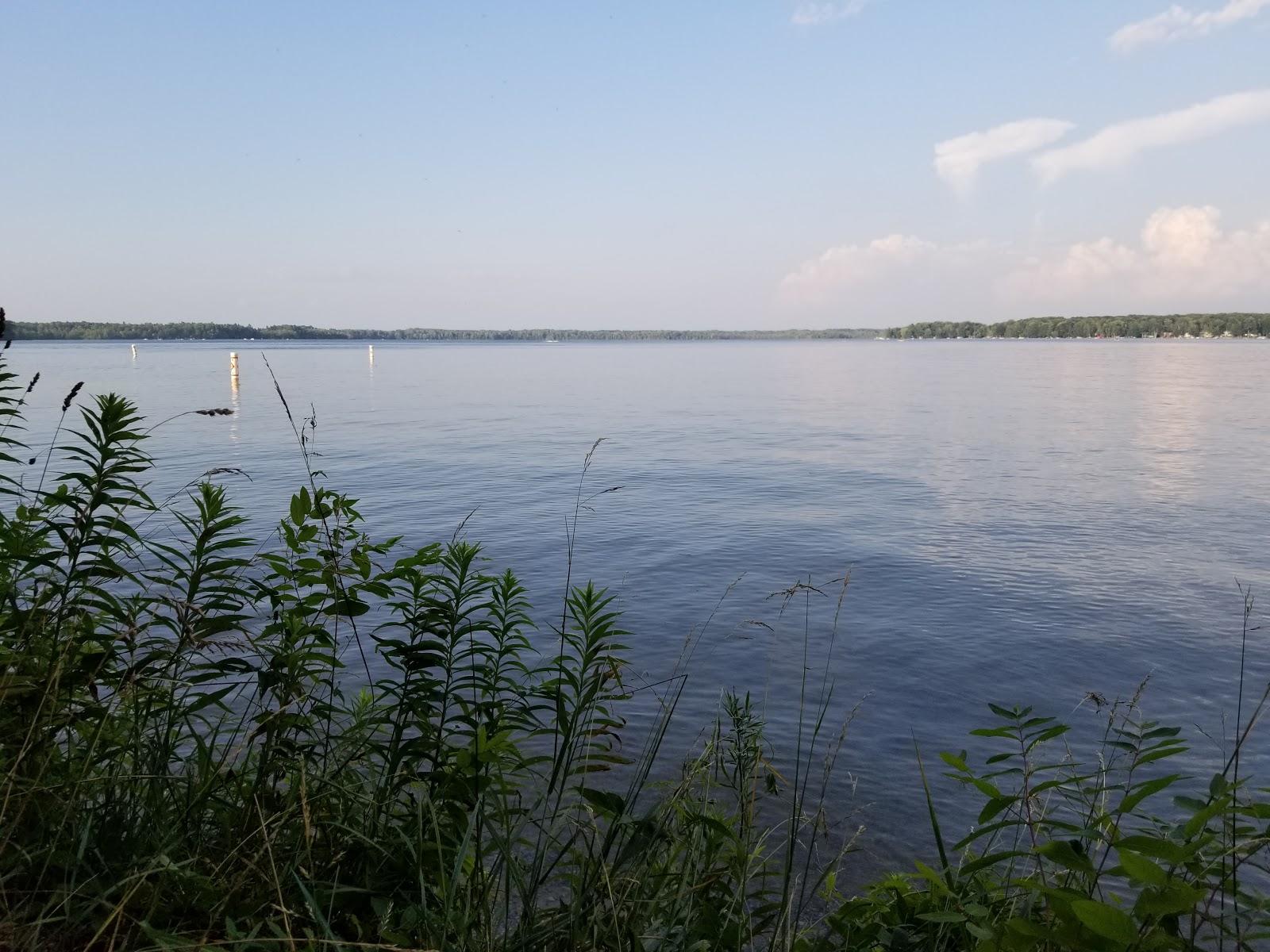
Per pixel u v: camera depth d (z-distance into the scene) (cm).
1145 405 4397
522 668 280
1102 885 405
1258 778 580
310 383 6556
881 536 1429
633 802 250
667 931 203
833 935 269
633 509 1664
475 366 11056
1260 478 2033
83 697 233
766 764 308
